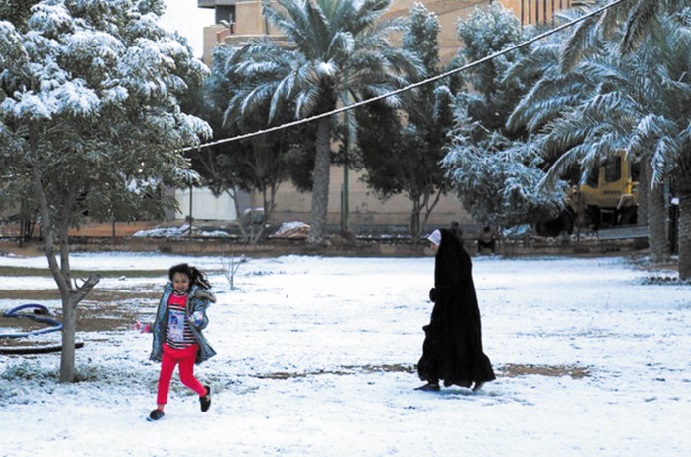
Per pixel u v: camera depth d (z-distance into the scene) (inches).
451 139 1942.7
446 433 320.2
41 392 395.2
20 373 435.2
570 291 1013.8
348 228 2185.0
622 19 951.6
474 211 1857.8
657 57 1099.9
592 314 772.6
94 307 839.1
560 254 1833.2
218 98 2084.2
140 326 355.9
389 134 2039.9
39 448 296.8
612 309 815.1
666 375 458.6
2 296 969.5
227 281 1242.0
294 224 2426.2
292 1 1940.2
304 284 1181.7
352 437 314.3
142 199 470.6
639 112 1102.4
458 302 410.9
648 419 345.7
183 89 462.0
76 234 2379.4
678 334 634.2
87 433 320.2
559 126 1163.3
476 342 409.1
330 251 1902.1
